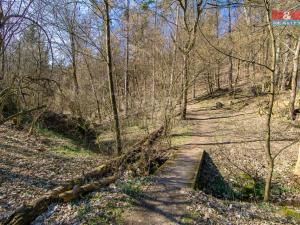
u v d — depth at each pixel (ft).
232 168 31.50
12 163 26.20
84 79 64.85
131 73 65.16
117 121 29.43
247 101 75.20
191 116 70.38
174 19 54.65
